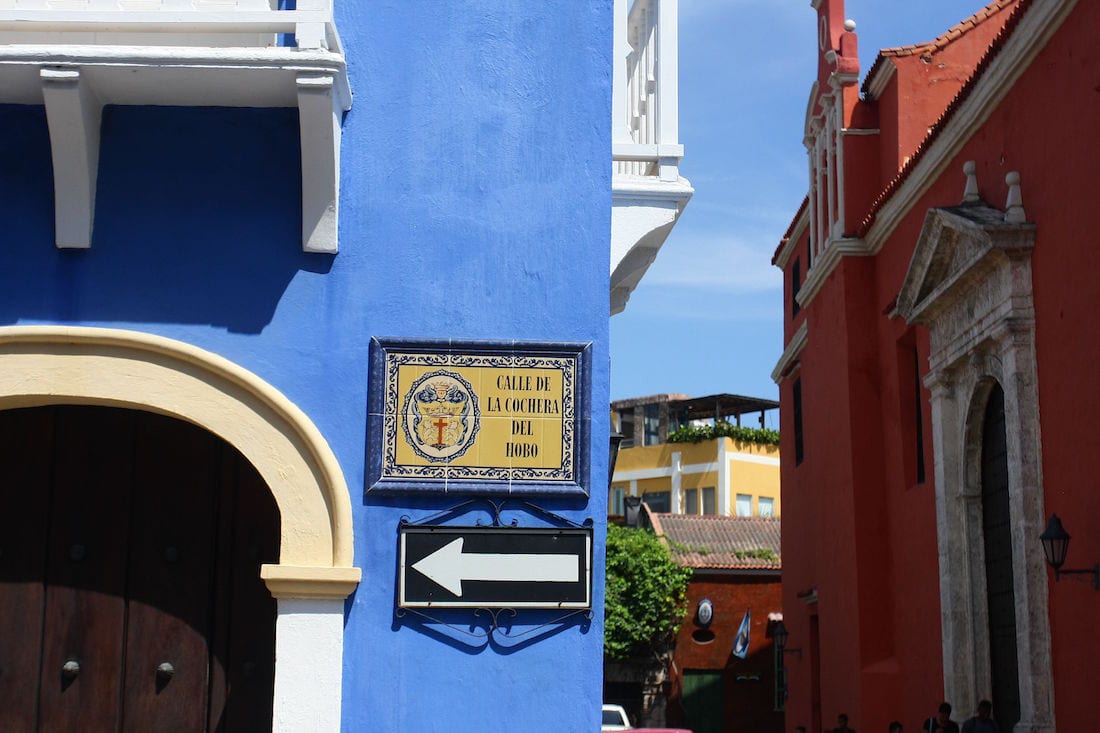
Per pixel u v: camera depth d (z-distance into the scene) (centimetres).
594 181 600
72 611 585
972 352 1404
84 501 596
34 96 577
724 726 3145
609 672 3152
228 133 591
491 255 591
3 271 574
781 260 2619
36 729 573
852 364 1858
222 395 568
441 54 606
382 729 548
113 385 566
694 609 3206
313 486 562
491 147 600
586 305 590
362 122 596
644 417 5797
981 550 1470
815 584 2114
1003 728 1412
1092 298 1116
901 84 1820
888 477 1802
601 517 570
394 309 582
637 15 737
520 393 577
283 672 548
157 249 580
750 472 5259
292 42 616
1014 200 1274
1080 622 1137
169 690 581
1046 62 1213
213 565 594
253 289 579
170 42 597
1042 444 1234
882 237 1816
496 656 558
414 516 565
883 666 1759
